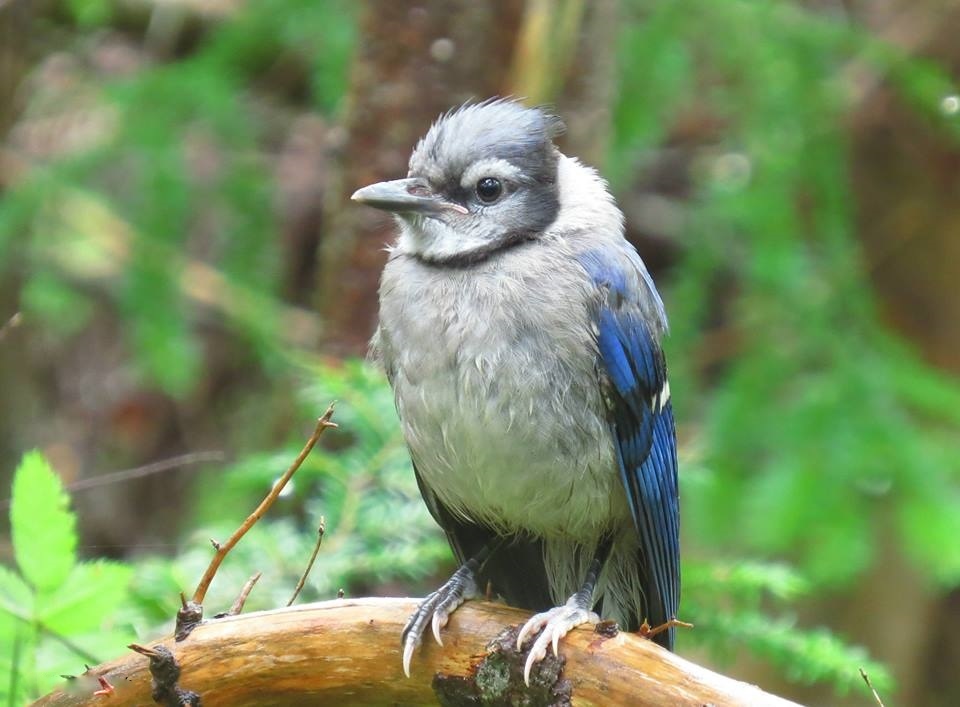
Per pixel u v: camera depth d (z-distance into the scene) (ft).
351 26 37.01
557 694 19.43
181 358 36.35
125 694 19.94
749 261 36.11
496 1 32.58
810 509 32.48
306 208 45.39
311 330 39.83
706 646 29.12
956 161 43.34
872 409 34.19
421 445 24.25
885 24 42.04
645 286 25.71
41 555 21.34
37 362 45.73
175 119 37.52
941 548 31.86
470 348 23.48
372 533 28.09
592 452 24.09
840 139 36.94
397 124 32.89
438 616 20.49
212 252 40.16
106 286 40.50
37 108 40.73
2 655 21.58
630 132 36.65
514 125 25.30
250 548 27.50
